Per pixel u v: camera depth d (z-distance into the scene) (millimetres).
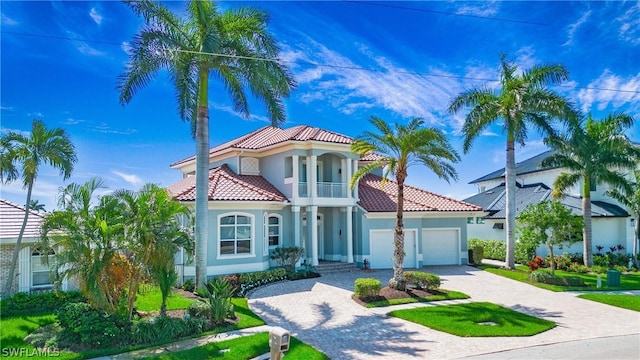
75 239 13055
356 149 21844
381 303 18469
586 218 30125
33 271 18984
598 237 34312
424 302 19000
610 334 14305
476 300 19562
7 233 18234
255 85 19469
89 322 12664
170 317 14539
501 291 21828
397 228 20953
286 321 15984
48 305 16797
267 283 23312
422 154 20250
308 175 27578
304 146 27469
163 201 14453
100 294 13188
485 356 12031
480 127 28359
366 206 28828
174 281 14656
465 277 25984
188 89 20234
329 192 28719
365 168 21484
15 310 16203
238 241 24609
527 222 25156
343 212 29328
